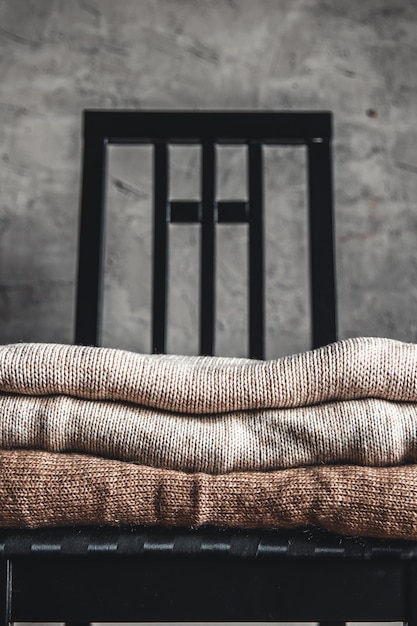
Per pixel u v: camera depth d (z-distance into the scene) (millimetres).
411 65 1590
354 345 671
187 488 633
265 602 634
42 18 1591
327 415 662
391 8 1608
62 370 670
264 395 664
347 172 1552
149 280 1512
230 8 1600
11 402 674
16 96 1564
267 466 660
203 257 1220
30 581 641
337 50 1590
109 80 1571
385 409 658
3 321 1490
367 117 1570
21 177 1537
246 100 1568
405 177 1555
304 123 1262
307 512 626
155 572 639
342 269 1523
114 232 1526
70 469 643
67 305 1499
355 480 630
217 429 662
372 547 634
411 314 1513
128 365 673
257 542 637
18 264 1509
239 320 1505
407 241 1535
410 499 623
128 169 1547
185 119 1258
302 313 1511
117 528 646
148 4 1599
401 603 636
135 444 658
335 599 635
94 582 639
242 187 1542
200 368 683
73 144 1550
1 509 635
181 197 1547
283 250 1529
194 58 1581
